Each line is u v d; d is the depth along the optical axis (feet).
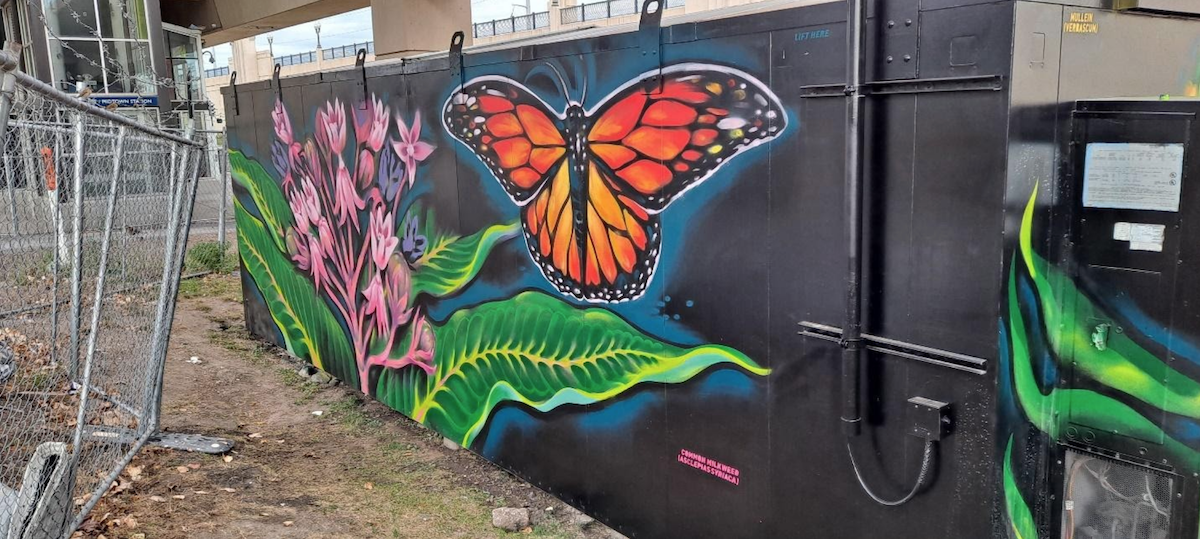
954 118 8.73
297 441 18.85
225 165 41.42
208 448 17.52
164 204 23.30
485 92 15.20
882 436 9.80
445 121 16.42
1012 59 8.21
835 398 10.21
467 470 17.24
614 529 14.01
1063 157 8.99
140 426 16.89
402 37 57.82
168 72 89.71
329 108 21.06
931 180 8.99
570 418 14.51
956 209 8.82
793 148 10.23
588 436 14.17
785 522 11.09
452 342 17.31
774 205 10.57
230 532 13.82
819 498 10.63
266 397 22.12
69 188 21.34
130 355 19.84
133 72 77.46
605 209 13.02
